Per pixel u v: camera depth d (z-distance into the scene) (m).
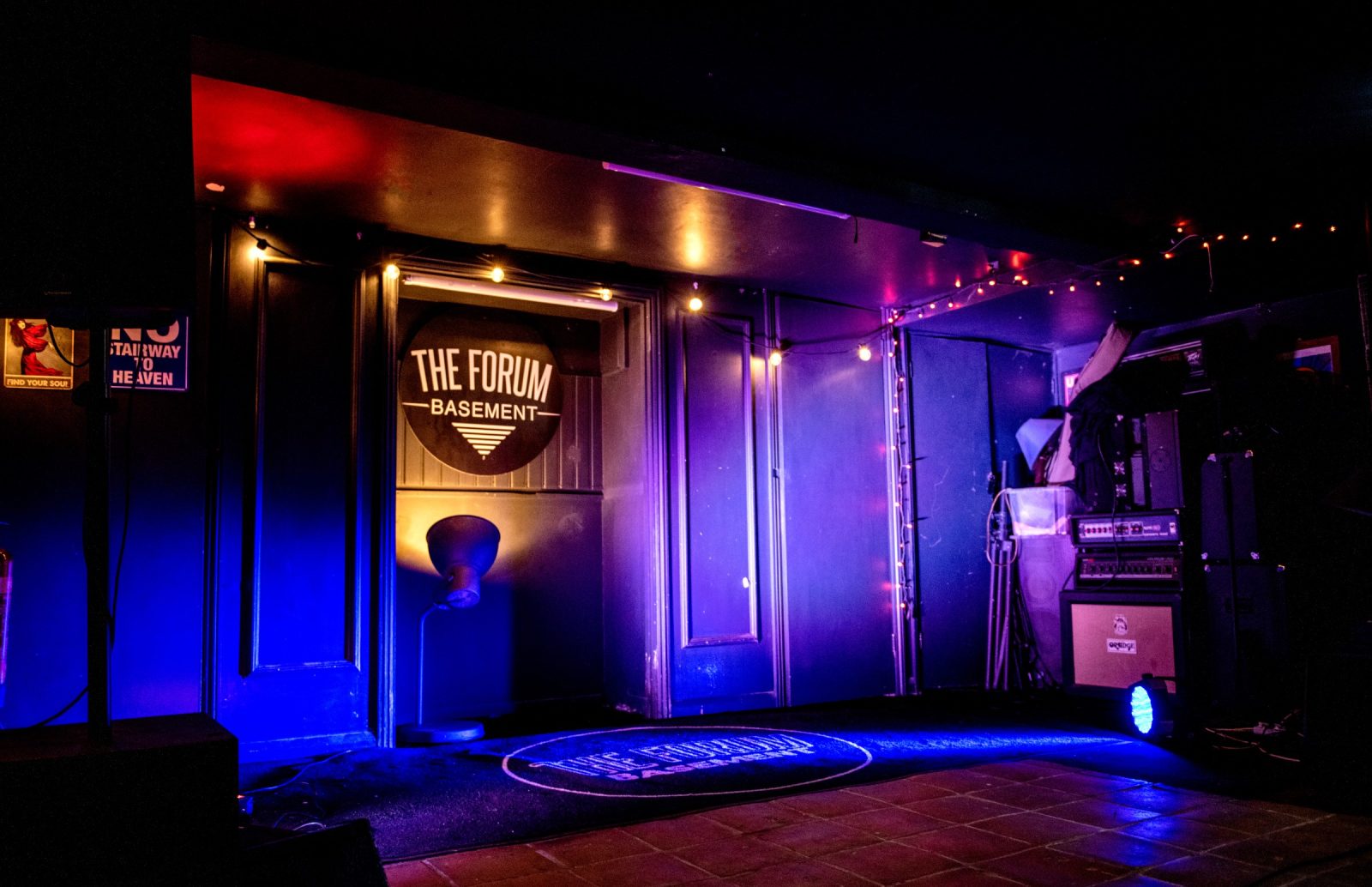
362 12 2.78
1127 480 5.41
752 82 3.29
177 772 1.63
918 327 6.71
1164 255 4.87
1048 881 2.61
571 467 6.00
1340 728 3.56
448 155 3.95
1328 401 4.98
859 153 3.89
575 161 4.01
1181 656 4.88
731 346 6.02
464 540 4.92
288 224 4.71
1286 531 4.78
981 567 6.81
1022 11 2.83
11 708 3.91
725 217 4.76
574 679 5.88
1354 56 3.13
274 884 1.94
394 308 4.92
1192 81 3.30
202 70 2.90
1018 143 3.80
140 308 1.80
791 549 6.08
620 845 2.99
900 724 5.20
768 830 3.14
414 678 5.34
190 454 4.36
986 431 7.02
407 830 3.17
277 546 4.55
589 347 6.16
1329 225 4.31
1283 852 2.84
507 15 2.81
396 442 5.06
